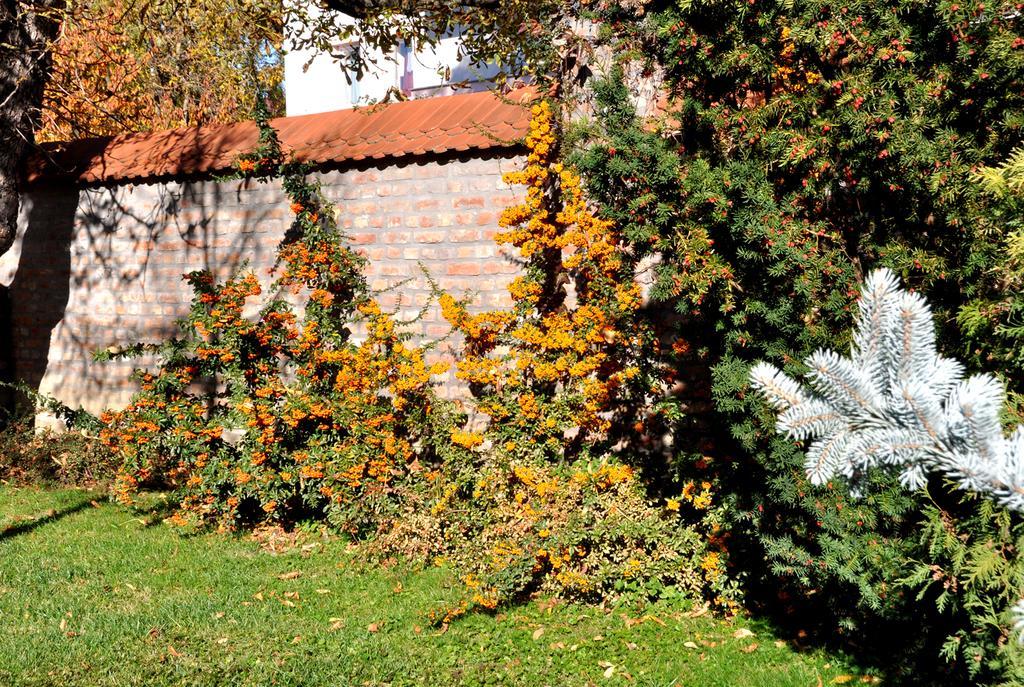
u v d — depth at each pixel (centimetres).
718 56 452
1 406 904
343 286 732
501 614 522
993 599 339
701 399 588
